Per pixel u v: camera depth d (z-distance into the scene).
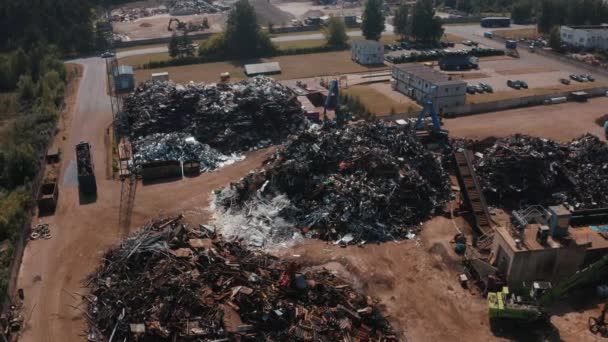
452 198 66.88
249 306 44.06
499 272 50.78
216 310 43.56
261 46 151.00
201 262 49.22
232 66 140.38
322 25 189.75
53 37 151.25
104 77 126.31
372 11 164.38
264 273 48.72
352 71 132.75
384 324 45.28
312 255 54.91
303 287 46.44
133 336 41.81
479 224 59.28
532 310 44.62
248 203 63.50
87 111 101.56
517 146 71.69
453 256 54.16
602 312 45.25
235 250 52.56
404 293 49.91
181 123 84.62
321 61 144.38
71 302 48.34
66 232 60.16
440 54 144.00
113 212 64.44
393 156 68.50
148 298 44.84
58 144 85.25
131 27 192.38
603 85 116.75
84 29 153.62
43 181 71.69
